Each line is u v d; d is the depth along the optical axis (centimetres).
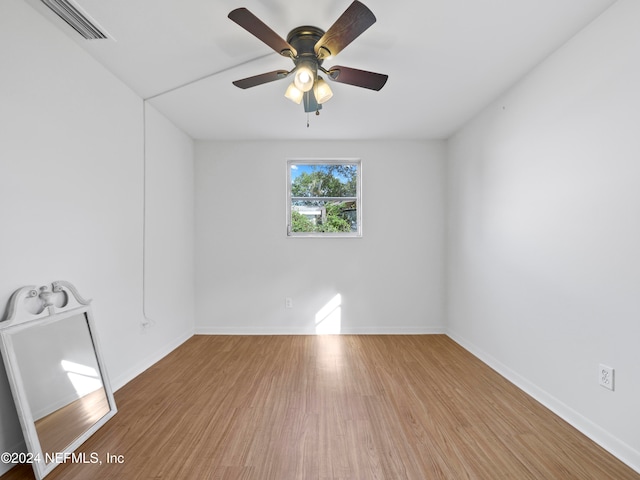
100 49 218
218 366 299
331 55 188
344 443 183
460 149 369
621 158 172
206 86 271
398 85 269
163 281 329
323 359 316
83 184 217
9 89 165
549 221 226
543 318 231
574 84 203
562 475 158
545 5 178
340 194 420
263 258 409
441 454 174
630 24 167
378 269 409
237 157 409
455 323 381
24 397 157
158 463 167
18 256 170
